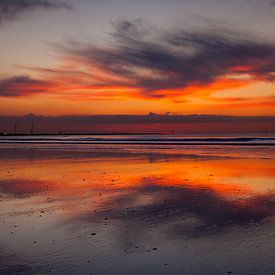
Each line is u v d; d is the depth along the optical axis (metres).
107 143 55.50
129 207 9.20
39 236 6.80
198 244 6.29
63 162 21.75
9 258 5.71
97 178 14.48
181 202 9.78
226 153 29.02
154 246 6.23
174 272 5.13
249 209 8.88
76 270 5.23
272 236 6.64
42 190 11.74
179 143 52.22
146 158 24.52
